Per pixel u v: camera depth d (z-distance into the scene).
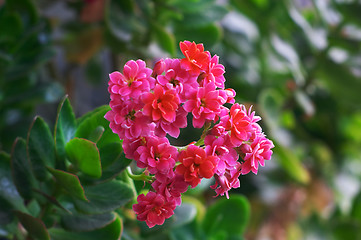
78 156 0.35
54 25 0.62
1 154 0.38
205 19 0.53
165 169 0.31
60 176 0.34
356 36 0.66
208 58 0.32
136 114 0.31
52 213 0.37
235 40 0.67
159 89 0.31
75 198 0.36
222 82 0.33
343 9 0.64
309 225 0.67
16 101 0.49
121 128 0.32
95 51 0.62
